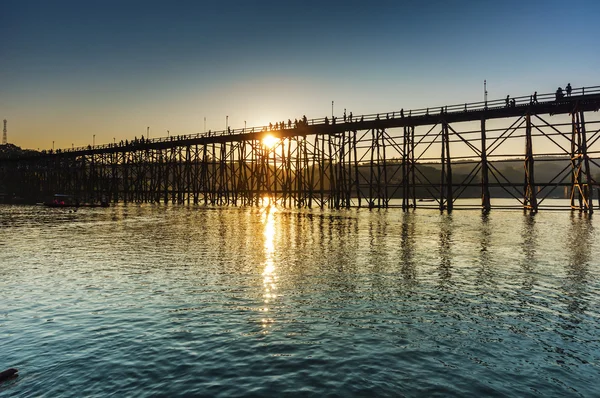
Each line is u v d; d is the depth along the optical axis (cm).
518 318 921
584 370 665
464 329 852
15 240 2330
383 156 5078
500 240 2209
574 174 4206
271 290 1167
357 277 1337
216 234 2630
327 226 3119
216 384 613
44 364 682
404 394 584
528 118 4106
